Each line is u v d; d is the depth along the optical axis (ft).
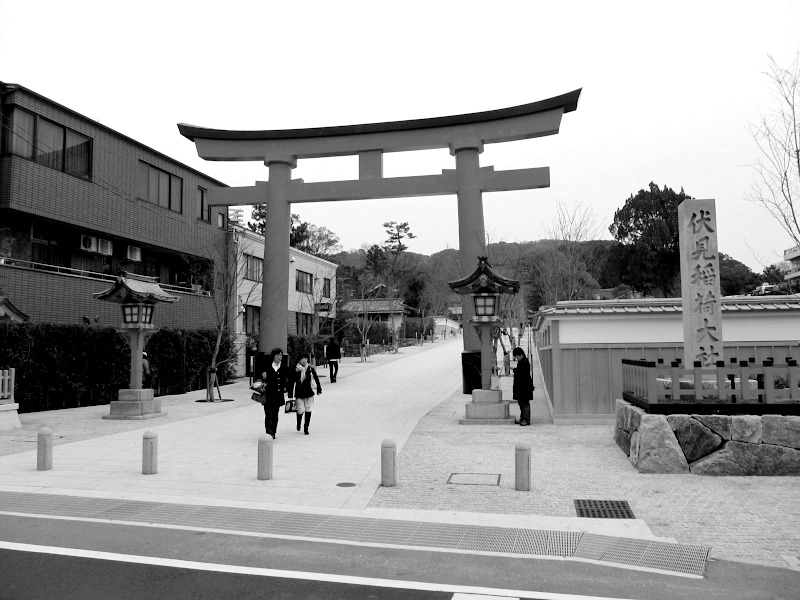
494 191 69.67
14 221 61.98
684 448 29.86
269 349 75.31
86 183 66.44
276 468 31.73
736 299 45.42
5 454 36.06
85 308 65.67
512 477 29.32
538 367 106.52
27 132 60.03
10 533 21.42
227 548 19.83
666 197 146.61
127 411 51.67
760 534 20.92
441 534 21.18
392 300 181.27
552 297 92.22
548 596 15.87
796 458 28.86
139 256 78.54
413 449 36.96
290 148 74.49
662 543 20.04
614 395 45.70
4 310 50.19
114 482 28.94
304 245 201.26
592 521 22.36
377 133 72.08
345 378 92.27
